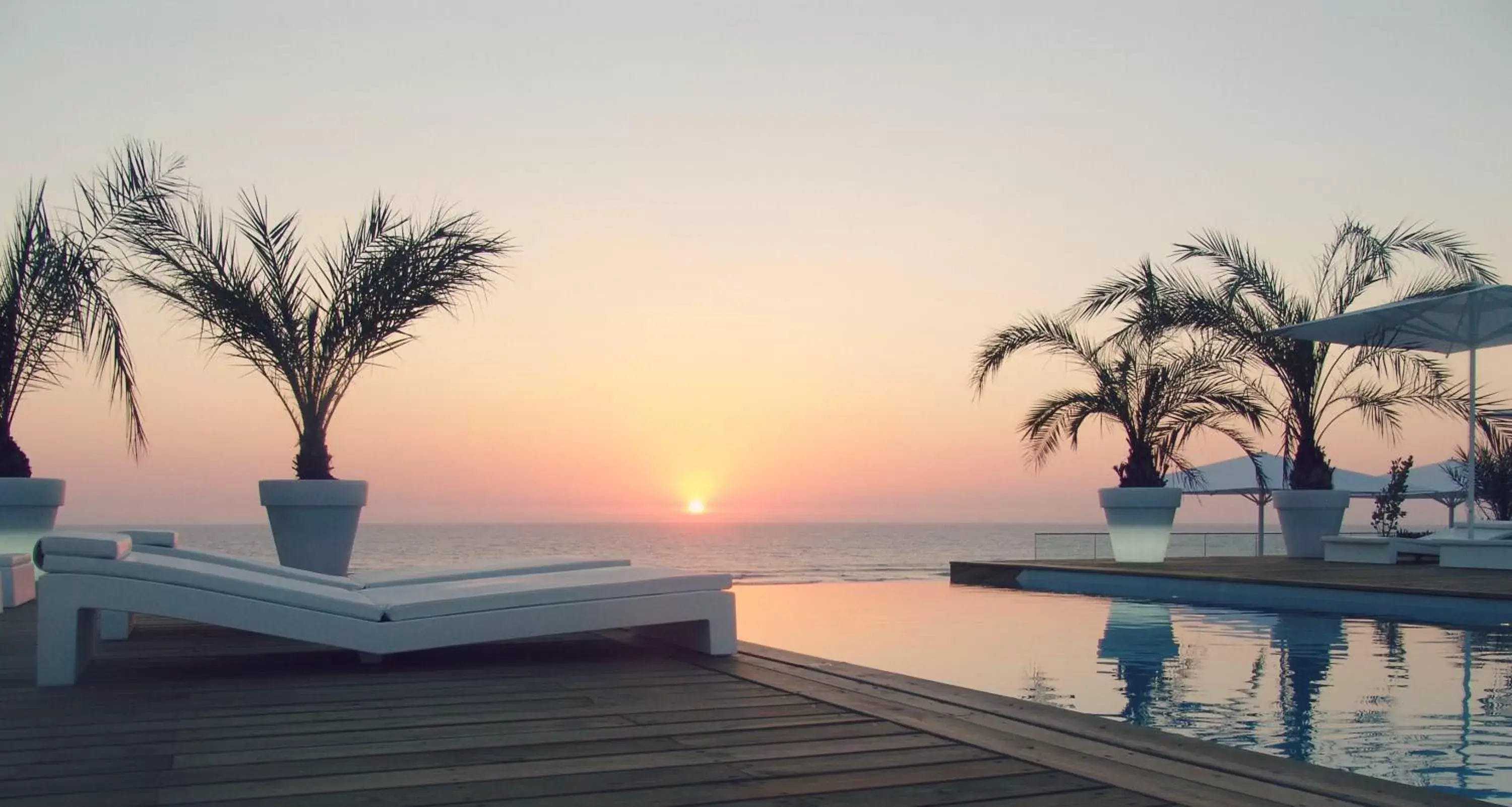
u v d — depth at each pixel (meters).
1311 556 13.78
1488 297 10.57
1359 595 8.77
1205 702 4.75
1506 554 10.87
